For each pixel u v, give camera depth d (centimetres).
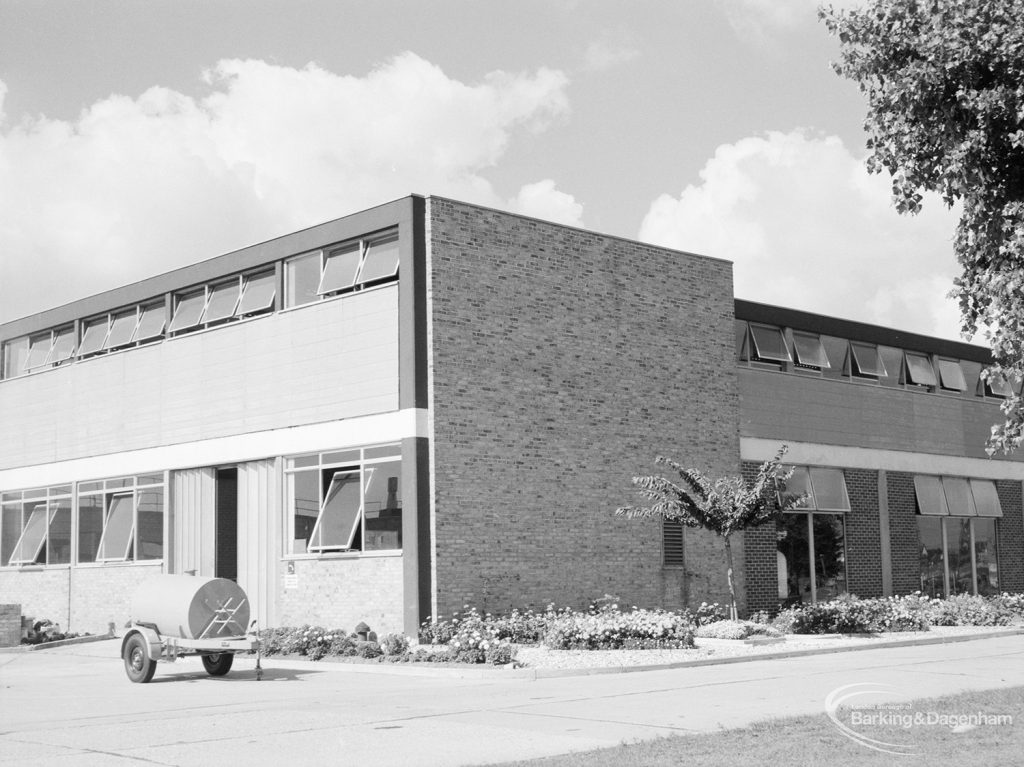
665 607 2878
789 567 3212
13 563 3719
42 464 3631
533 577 2628
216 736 1302
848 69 1335
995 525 3919
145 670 2027
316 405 2734
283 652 2402
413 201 2573
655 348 2961
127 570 3256
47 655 2783
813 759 1000
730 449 3097
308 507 2745
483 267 2636
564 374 2753
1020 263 1261
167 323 3225
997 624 3019
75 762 1141
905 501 3600
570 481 2730
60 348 3678
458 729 1308
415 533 2464
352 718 1429
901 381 3703
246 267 2988
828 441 3391
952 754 1012
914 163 1320
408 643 2239
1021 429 1276
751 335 3262
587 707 1486
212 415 3016
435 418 2512
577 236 2834
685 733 1223
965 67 1245
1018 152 1272
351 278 2716
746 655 2162
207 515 3033
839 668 1953
